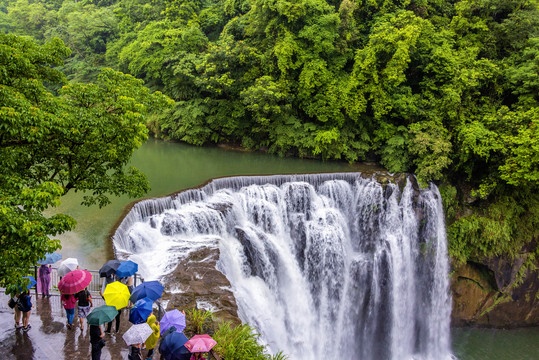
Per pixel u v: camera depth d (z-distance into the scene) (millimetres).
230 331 13703
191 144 43031
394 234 30594
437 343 31391
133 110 15234
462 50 36562
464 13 38344
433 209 31109
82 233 21141
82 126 13750
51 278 17125
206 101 40781
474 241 31250
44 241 10664
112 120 14617
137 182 17781
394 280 30422
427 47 35875
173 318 11594
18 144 12898
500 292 31703
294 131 38781
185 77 41094
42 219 11289
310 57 37312
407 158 34625
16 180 11727
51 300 15469
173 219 23578
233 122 40750
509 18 37125
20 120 11156
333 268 29250
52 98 13805
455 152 33438
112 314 11258
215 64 39031
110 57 55094
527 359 29031
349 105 36719
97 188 16781
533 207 31141
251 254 25344
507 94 35000
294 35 37469
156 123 44719
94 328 11438
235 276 23438
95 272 17219
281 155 39312
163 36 45906
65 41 60625
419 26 35250
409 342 31766
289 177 31125
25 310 13102
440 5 40344
